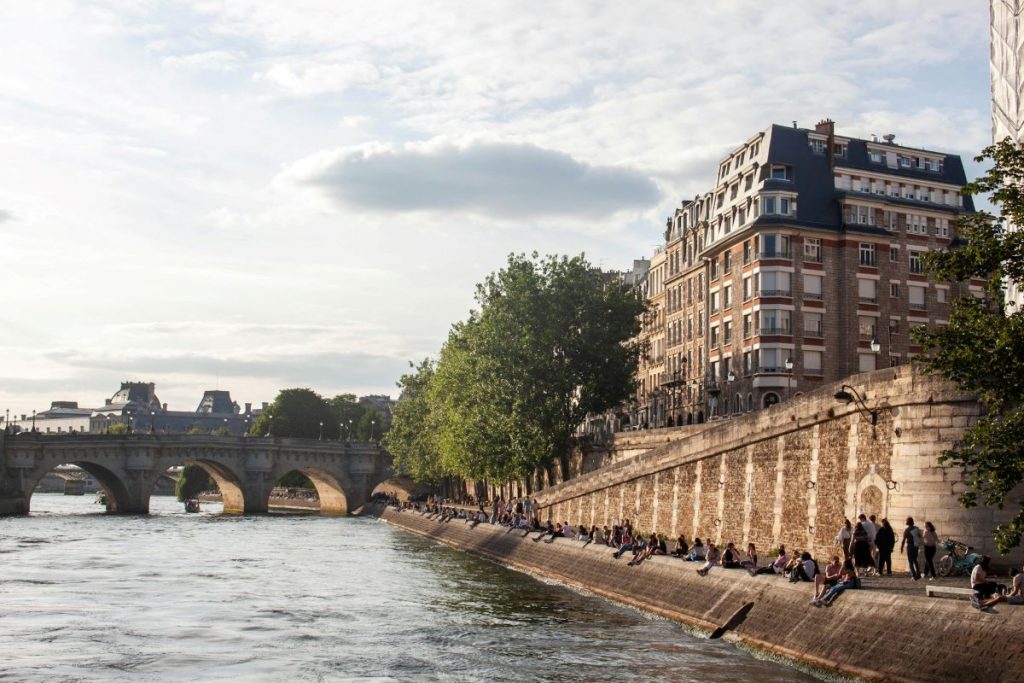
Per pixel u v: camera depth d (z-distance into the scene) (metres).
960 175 96.38
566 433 92.12
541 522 85.00
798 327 85.94
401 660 37.59
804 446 48.72
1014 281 29.78
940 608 29.62
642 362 126.06
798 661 34.28
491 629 44.12
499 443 94.38
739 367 89.50
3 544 86.25
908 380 41.56
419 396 150.00
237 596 55.94
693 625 42.88
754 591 40.12
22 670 35.81
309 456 157.88
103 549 84.25
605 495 73.88
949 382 39.88
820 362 86.44
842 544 40.00
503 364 91.56
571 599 53.81
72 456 134.12
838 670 32.00
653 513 65.38
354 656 38.50
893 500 41.81
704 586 44.22
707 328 98.06
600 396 94.62
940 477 39.97
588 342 92.31
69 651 39.31
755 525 52.56
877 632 31.41
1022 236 29.06
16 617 47.34
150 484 140.75
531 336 90.38
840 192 88.94
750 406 87.12
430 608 50.97
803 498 48.41
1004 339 27.80
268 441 153.00
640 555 52.12
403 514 129.88
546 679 33.97
